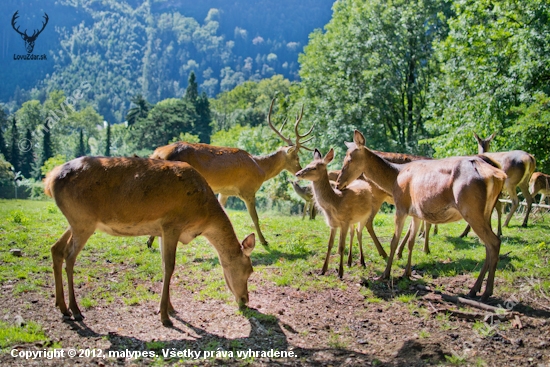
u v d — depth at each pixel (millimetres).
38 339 5066
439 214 6730
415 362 4844
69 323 5559
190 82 90625
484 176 6246
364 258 8656
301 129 30734
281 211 32125
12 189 33844
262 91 120625
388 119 28922
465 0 19422
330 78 28781
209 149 9508
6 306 5949
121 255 8602
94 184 5383
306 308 6344
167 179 5574
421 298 6652
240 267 6055
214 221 5898
